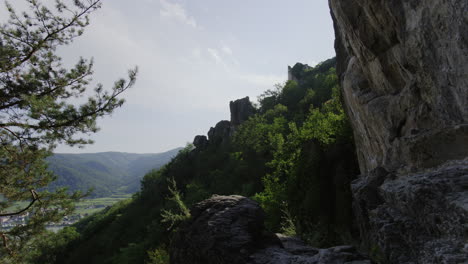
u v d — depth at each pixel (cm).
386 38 608
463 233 212
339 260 346
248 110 7688
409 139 416
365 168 975
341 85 1163
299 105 6269
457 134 336
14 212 863
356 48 773
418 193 275
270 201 1725
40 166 960
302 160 1727
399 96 620
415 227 277
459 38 362
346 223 951
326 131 1975
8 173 871
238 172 4419
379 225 319
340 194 1130
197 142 8156
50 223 901
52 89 936
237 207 456
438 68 434
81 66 985
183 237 450
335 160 1445
